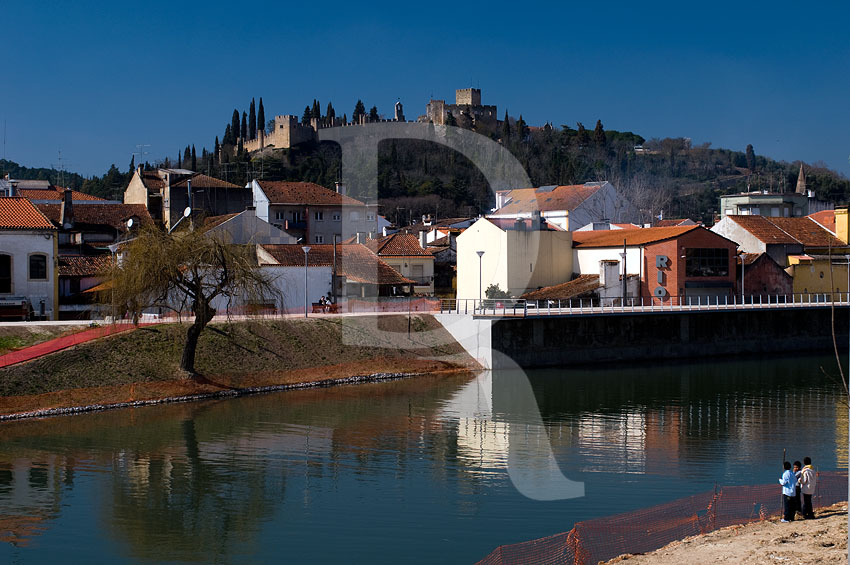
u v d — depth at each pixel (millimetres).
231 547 31703
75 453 46375
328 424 53094
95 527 34219
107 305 66375
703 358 86375
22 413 54875
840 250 107125
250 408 58406
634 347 83812
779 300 98938
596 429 52656
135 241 64125
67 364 60031
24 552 31703
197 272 64438
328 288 84812
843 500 34562
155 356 63844
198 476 41500
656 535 29625
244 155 196750
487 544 31391
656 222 138250
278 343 69062
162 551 31562
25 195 124438
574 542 28422
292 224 118000
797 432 52344
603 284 81500
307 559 30391
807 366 81562
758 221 107875
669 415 57656
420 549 31047
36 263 72312
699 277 91000
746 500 34656
